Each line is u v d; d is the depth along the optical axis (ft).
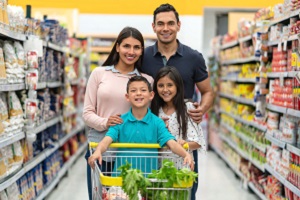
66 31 22.81
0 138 12.34
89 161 9.56
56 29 20.27
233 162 25.38
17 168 14.14
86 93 11.42
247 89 23.02
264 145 18.51
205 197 19.97
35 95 15.08
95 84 11.32
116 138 10.39
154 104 11.25
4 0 12.86
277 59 16.53
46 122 18.47
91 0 40.78
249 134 21.56
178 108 11.06
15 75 13.82
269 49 17.97
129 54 10.89
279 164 15.90
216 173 25.38
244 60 22.94
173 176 8.57
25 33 15.42
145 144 10.21
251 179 20.76
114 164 10.88
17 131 14.03
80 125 28.22
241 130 23.53
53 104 20.66
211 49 34.65
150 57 12.06
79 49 27.12
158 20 11.64
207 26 44.62
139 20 40.93
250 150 21.11
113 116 10.46
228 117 27.73
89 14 40.81
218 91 31.96
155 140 10.50
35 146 17.65
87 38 30.09
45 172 18.60
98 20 40.93
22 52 14.62
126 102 11.04
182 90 11.10
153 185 8.67
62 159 22.89
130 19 40.96
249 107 22.29
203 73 12.31
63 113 22.25
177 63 11.98
